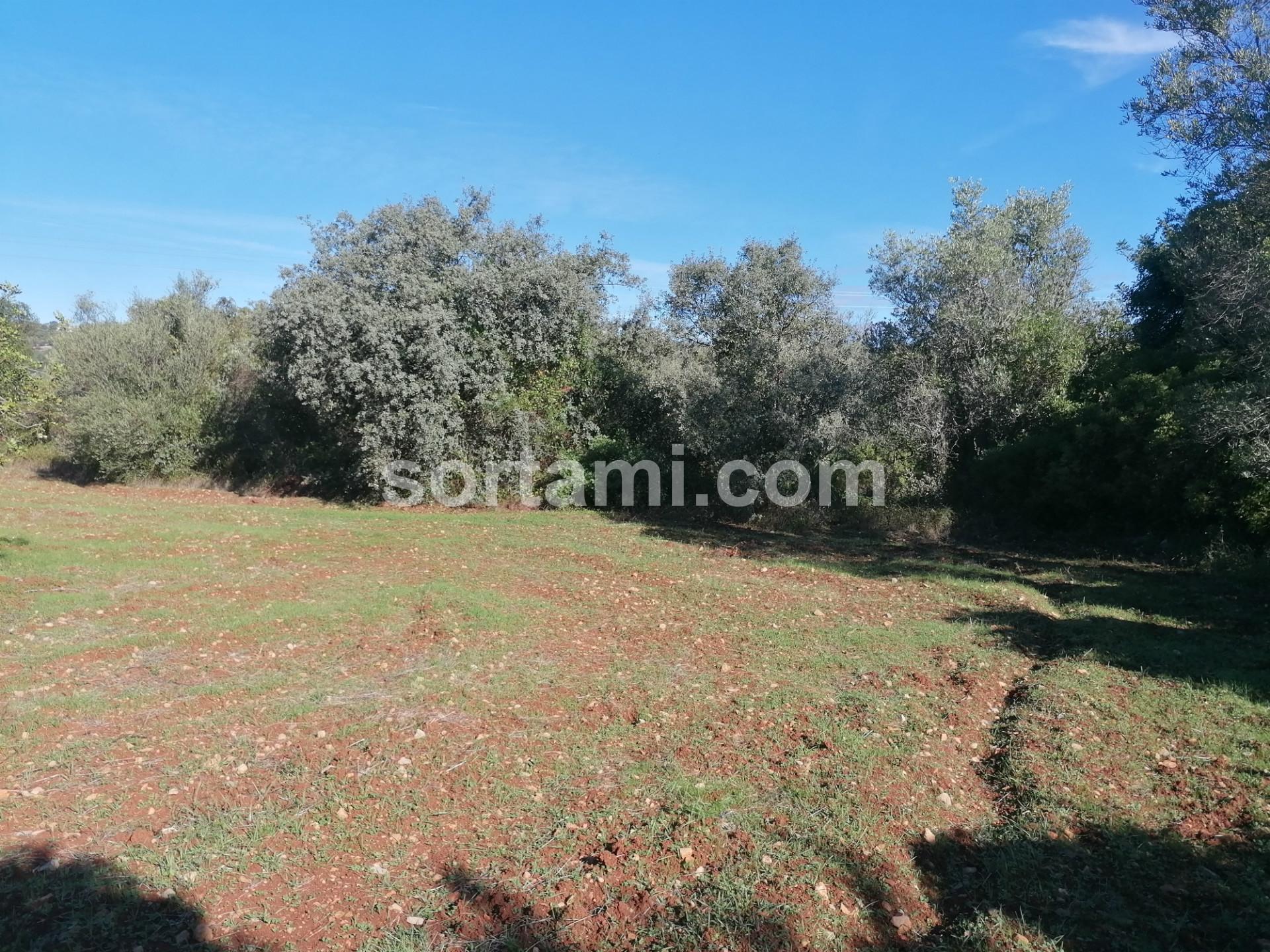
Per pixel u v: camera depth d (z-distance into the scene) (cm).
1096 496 1312
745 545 1327
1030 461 1416
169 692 581
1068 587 1018
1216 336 1060
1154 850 387
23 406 864
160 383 2283
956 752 499
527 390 1809
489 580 997
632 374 1828
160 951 304
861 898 348
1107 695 586
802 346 1564
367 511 1736
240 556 1127
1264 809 421
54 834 386
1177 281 1167
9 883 345
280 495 2119
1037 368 1491
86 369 2192
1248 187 894
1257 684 606
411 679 614
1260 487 1064
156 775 450
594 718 538
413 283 1678
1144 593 962
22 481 2322
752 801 424
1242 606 898
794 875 359
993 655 697
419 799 422
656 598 912
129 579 951
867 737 507
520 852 375
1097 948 318
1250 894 348
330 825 396
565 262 1816
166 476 2253
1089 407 1345
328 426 1927
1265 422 919
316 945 312
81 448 2231
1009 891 353
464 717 536
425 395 1677
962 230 1656
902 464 1577
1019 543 1410
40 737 498
